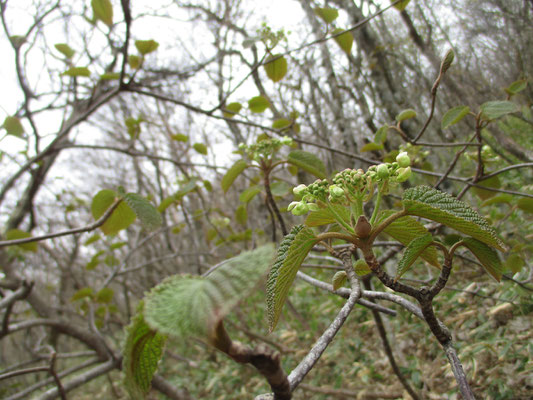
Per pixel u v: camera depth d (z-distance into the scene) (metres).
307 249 0.84
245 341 4.12
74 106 4.29
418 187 0.83
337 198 0.89
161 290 0.40
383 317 2.91
